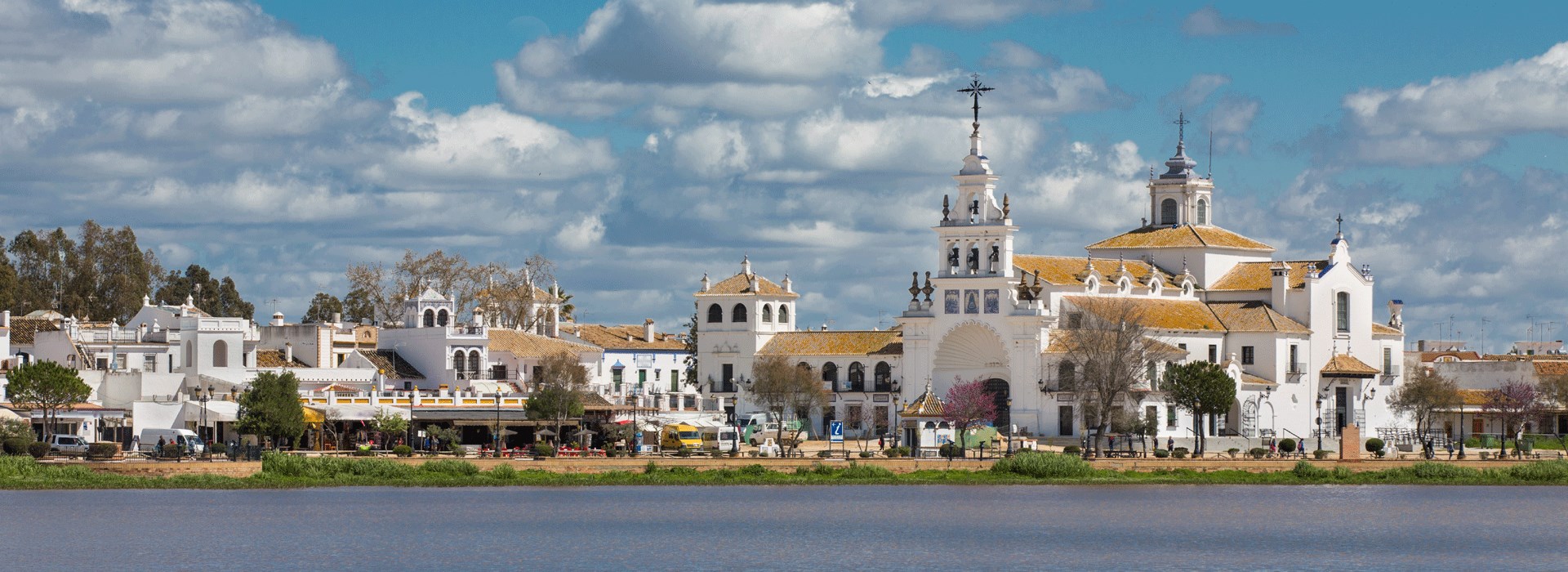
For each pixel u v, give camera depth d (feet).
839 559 414.62
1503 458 609.01
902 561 413.18
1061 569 405.18
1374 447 623.36
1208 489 545.44
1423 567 407.03
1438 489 548.31
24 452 540.52
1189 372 631.97
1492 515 486.38
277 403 571.69
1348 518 479.41
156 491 517.96
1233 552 424.05
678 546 428.97
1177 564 409.49
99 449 539.70
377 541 431.43
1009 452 591.78
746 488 540.93
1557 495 531.50
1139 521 471.62
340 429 612.70
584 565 405.18
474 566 402.72
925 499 515.50
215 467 522.06
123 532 439.22
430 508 486.79
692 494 526.16
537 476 536.83
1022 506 501.15
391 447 599.16
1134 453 604.49
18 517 459.32
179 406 606.55
